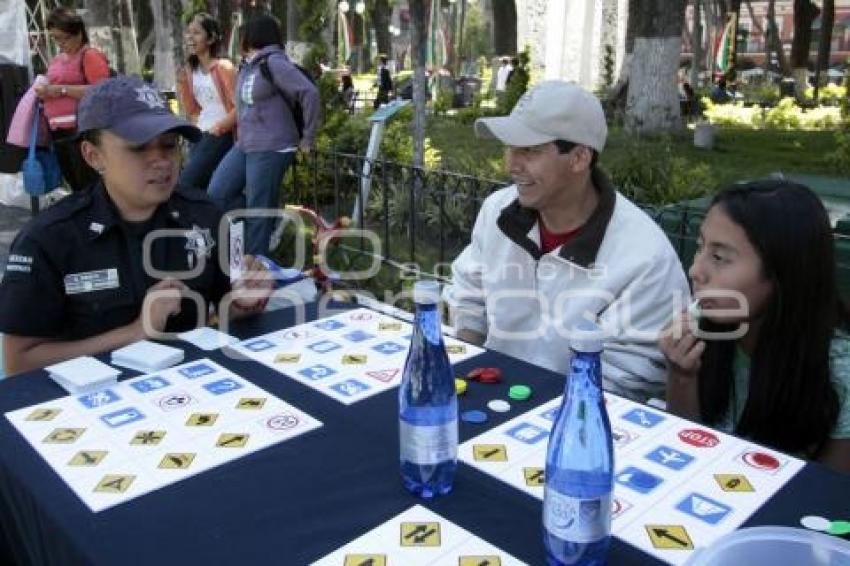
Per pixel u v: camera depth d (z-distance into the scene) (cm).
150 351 189
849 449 172
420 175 486
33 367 204
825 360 169
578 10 2328
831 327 168
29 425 155
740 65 4603
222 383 175
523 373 180
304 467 138
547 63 2345
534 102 214
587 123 211
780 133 1542
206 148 558
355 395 168
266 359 190
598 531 107
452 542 116
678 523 121
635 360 211
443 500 127
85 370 178
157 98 220
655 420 157
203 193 245
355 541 116
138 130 205
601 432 106
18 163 589
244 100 486
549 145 211
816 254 165
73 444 147
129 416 158
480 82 2559
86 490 131
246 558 112
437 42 2330
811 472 135
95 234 212
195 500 128
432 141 1293
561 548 107
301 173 627
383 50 3894
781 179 179
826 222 168
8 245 570
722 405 191
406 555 113
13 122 555
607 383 214
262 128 484
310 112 486
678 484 132
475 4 4216
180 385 174
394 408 162
